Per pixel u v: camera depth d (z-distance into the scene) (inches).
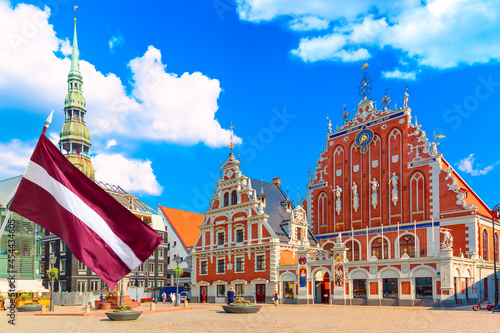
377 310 1669.5
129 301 2130.9
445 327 1026.7
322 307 1916.8
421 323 1129.4
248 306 1533.0
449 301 1768.0
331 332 935.7
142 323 1178.6
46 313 1593.3
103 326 1099.3
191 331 971.3
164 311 1718.8
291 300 2240.4
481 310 1625.2
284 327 1043.9
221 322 1192.2
